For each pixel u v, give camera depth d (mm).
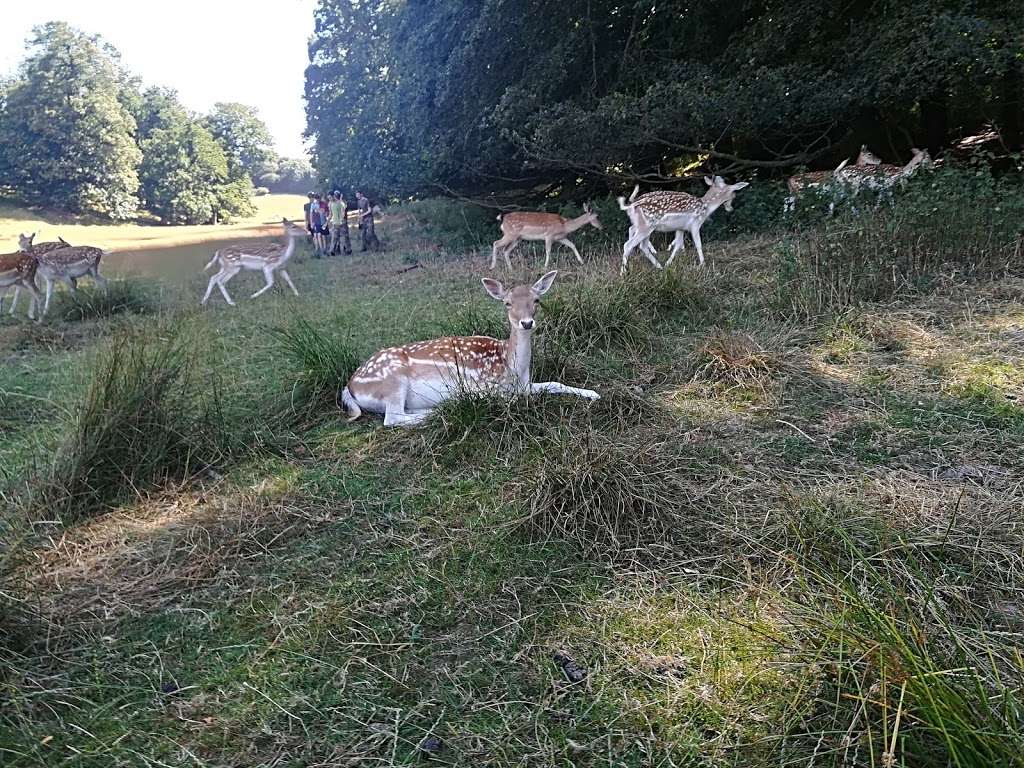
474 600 2982
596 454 3590
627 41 11867
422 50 13312
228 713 2484
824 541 3002
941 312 5668
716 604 2820
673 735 2273
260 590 3123
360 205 16625
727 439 4125
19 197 38656
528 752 2264
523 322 4543
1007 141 11531
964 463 3645
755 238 9828
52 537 3600
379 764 2252
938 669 2184
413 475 4078
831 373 4887
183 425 4383
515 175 14164
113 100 39938
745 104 9523
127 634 2893
